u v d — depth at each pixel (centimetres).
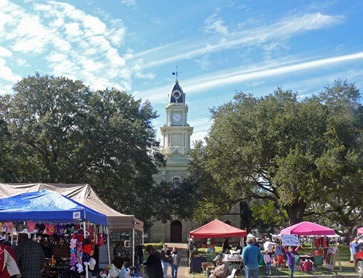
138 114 4453
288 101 3862
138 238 3188
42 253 1155
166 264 2195
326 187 3481
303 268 2573
